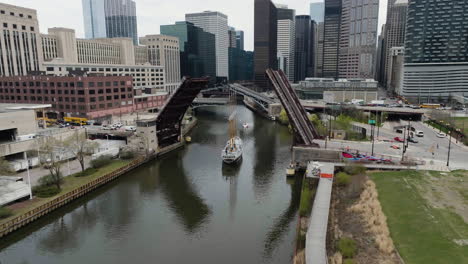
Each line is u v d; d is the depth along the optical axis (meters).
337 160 78.62
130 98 168.00
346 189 65.56
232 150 98.06
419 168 70.31
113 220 60.56
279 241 52.88
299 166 84.62
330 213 55.81
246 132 145.25
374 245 44.75
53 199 62.09
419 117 152.50
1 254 49.88
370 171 71.81
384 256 41.75
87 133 108.50
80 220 60.66
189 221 60.03
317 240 43.12
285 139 129.50
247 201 68.56
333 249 44.16
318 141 95.69
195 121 167.25
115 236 54.91
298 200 68.69
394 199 56.62
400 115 159.25
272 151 110.00
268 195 71.56
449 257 38.75
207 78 104.44
